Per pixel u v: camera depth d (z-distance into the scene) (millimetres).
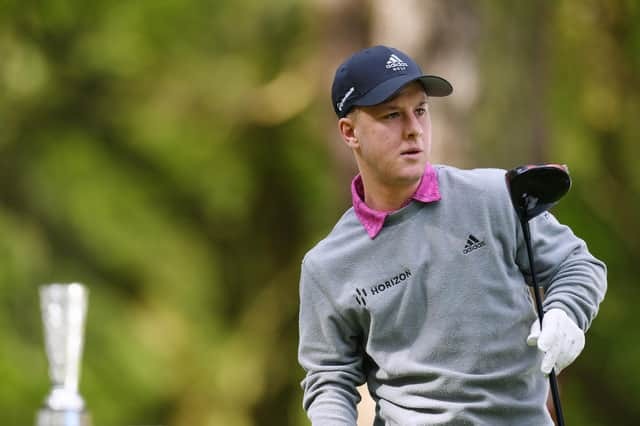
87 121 45344
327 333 12688
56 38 43000
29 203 44344
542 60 27203
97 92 44688
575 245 12305
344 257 12406
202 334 45594
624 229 44125
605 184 42469
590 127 39656
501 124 26453
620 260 44625
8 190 44312
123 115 45188
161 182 47000
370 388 12914
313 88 35250
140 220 45750
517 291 11922
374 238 12266
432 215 12086
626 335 45000
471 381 11789
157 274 45844
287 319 46219
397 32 26734
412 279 12031
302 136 46000
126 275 45688
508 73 26625
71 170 44969
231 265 47656
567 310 11672
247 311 47031
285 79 37062
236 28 43344
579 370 45531
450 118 26094
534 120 27000
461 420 11828
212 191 47125
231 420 44875
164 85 44125
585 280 11914
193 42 43875
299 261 46594
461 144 26047
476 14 26484
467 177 12242
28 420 40000
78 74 43938
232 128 45562
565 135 39281
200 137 46219
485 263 11891
